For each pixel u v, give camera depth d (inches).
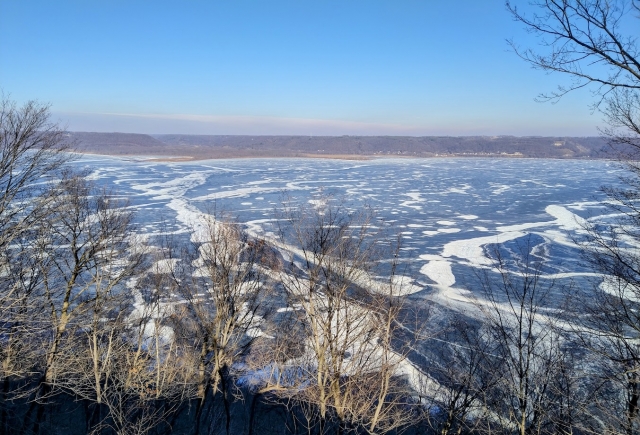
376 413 410.6
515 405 394.6
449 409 394.0
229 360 506.3
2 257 434.3
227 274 479.8
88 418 466.3
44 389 463.5
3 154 375.6
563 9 189.5
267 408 489.7
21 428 445.4
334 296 428.1
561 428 328.8
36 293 505.4
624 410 317.1
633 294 420.2
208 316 531.5
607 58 188.5
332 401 446.9
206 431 464.8
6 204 403.5
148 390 491.5
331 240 486.3
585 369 383.9
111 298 505.7
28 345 471.5
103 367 487.2
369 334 431.5
